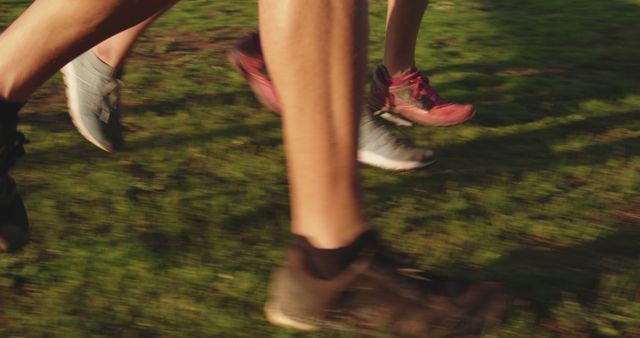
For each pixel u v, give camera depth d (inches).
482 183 84.7
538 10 167.5
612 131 101.9
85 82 83.0
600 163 91.0
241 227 72.8
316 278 52.9
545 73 126.3
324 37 48.5
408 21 96.7
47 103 105.0
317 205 51.6
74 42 51.6
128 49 82.0
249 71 91.5
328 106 49.7
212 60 126.0
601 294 63.1
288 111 49.9
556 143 97.4
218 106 105.5
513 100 113.7
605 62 132.6
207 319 58.3
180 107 105.0
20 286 62.4
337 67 49.1
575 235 73.4
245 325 57.6
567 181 86.0
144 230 71.4
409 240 71.3
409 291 54.2
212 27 145.9
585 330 58.4
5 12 151.3
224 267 65.4
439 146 96.1
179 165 86.3
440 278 56.1
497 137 99.4
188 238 70.3
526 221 75.7
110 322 57.7
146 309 59.4
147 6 50.3
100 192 78.5
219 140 93.9
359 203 52.4
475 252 69.5
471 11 165.3
